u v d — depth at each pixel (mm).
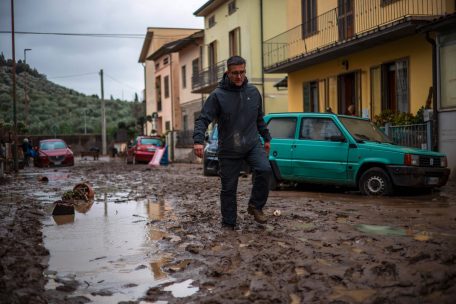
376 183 10023
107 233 6359
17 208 8844
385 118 15648
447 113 13328
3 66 57844
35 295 3738
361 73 17734
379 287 3732
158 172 20328
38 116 86688
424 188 10203
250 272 4242
